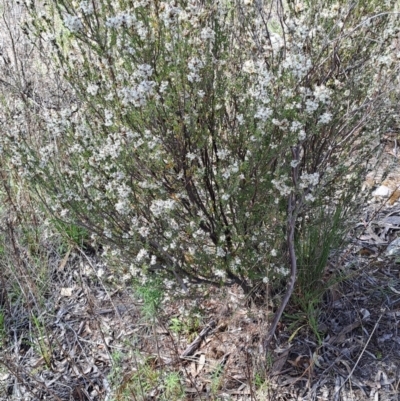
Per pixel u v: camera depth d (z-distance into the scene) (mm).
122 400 2180
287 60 1703
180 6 1979
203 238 2084
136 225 1962
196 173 1987
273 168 2029
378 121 2230
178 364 2283
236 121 2137
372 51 2172
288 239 1945
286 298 2061
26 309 2689
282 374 2207
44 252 2869
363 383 2148
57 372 2398
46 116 2059
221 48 2062
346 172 2213
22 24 2113
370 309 2428
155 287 2148
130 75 1895
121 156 1878
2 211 2951
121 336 2494
